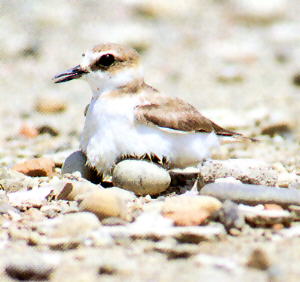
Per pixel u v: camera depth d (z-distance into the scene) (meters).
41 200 10.51
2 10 27.06
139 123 10.91
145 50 25.47
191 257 8.52
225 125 17.14
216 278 7.85
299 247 8.81
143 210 10.08
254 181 10.91
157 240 9.03
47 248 8.84
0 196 10.55
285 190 10.14
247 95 21.73
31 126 17.02
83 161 11.47
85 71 11.25
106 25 26.80
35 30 26.25
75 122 18.61
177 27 27.42
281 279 7.84
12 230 9.27
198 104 20.55
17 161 13.89
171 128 10.94
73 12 27.62
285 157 14.38
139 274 8.02
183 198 9.77
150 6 27.89
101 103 11.05
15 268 8.00
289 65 24.78
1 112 19.66
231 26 27.72
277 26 27.47
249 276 7.95
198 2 29.25
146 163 10.84
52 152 15.03
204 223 9.43
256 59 25.12
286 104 20.66
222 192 10.12
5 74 23.34
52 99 19.69
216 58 25.25
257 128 17.38
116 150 10.97
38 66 24.06
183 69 24.31
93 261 8.33
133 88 11.14
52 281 7.90
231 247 8.85
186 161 11.28
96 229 9.16
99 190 9.82
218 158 13.65
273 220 9.52
